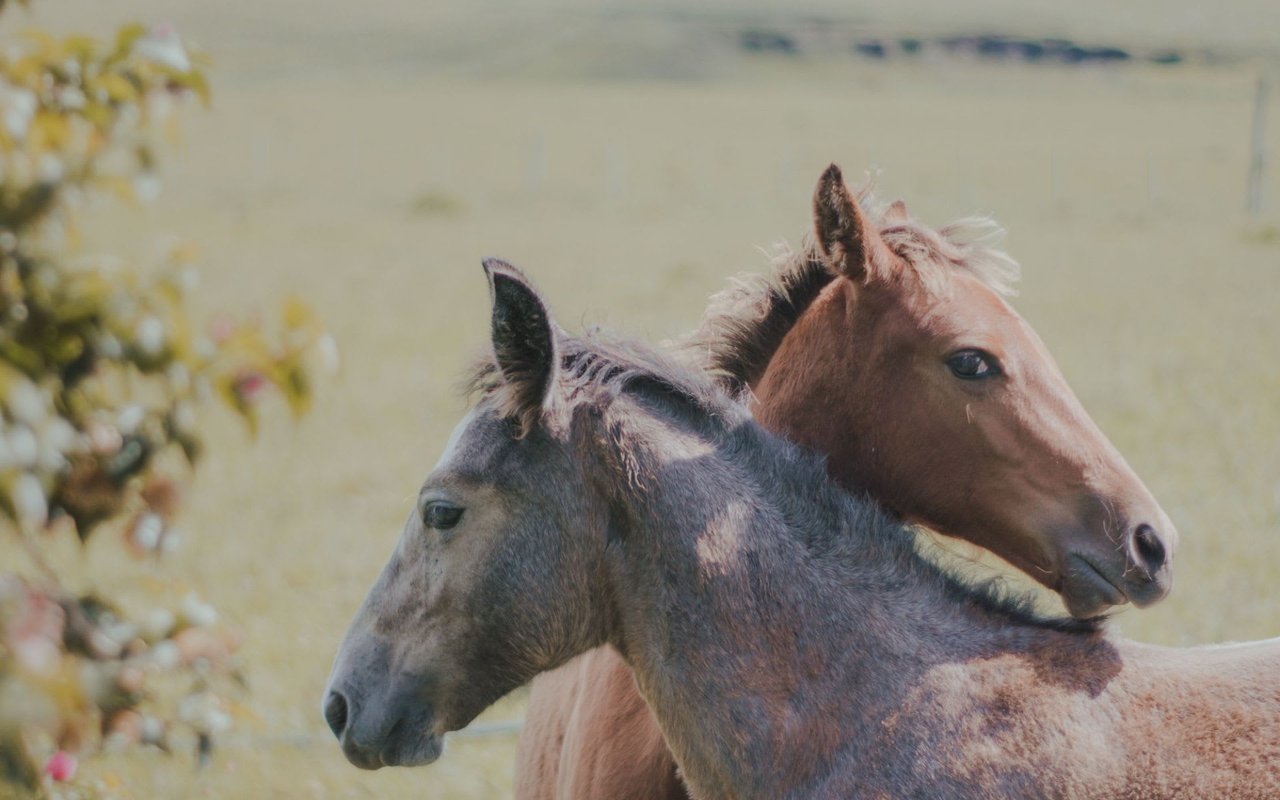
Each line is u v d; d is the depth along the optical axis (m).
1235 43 84.19
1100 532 3.64
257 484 11.59
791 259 4.32
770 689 3.22
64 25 86.50
